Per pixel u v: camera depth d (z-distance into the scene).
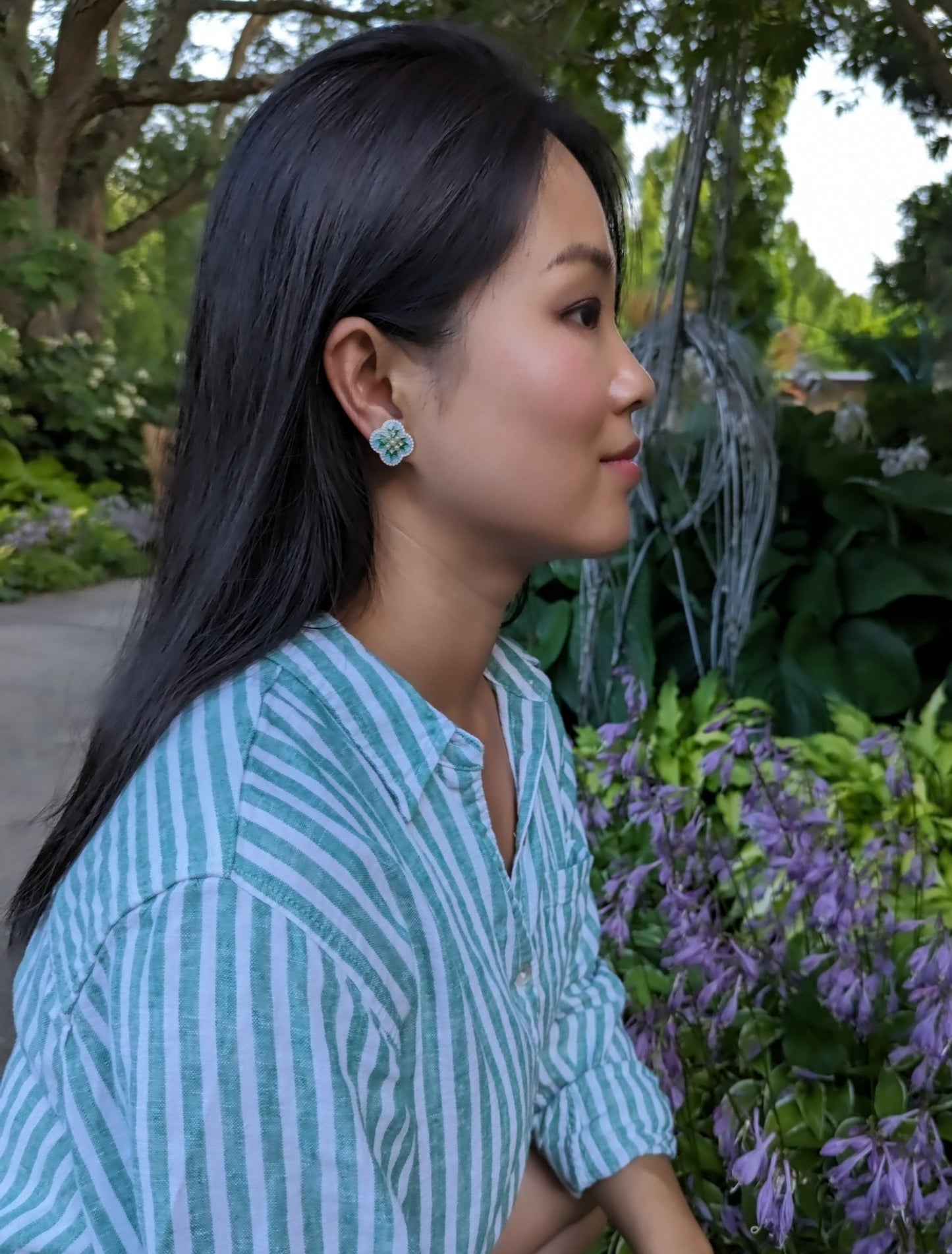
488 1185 0.55
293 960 0.43
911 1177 0.99
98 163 7.84
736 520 2.17
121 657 0.63
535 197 0.50
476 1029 0.53
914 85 2.58
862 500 2.48
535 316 0.51
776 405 2.51
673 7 2.06
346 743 0.51
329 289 0.50
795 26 2.07
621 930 1.45
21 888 0.64
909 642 2.42
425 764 0.53
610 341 0.56
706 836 1.56
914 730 2.12
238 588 0.53
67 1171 0.48
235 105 7.27
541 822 0.71
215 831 0.44
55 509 5.80
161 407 7.67
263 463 0.53
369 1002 0.46
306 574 0.53
